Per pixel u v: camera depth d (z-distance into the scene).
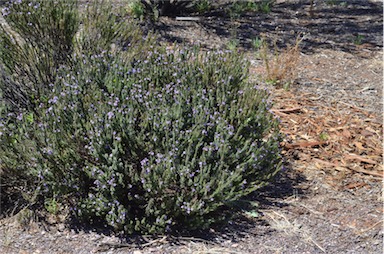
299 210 4.24
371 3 11.84
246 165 4.02
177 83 4.34
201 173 3.77
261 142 4.53
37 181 3.95
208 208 3.77
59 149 3.92
